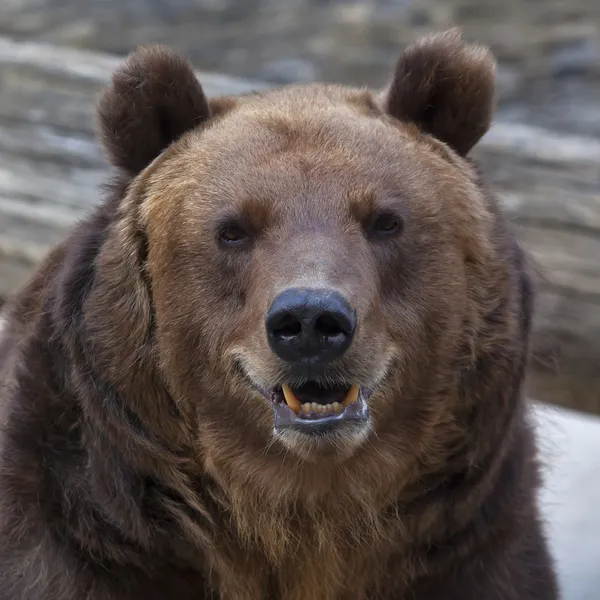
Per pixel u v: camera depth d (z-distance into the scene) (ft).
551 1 88.94
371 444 25.70
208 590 27.25
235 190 25.53
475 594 27.22
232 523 26.84
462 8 89.35
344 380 23.80
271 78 85.87
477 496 26.55
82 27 90.89
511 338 26.53
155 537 26.32
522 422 27.81
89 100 49.37
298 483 25.91
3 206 46.34
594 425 43.09
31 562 26.68
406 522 26.63
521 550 28.25
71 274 26.61
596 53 83.15
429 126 27.91
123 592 26.45
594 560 38.19
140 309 26.22
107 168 47.26
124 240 26.45
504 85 81.76
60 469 26.45
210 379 25.71
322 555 26.99
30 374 26.89
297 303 22.44
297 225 24.85
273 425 25.02
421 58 27.20
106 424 25.98
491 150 45.19
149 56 26.81
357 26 89.20
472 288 26.45
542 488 32.86
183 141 27.22
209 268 25.52
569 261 42.09
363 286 24.16
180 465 26.45
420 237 25.73
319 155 25.76
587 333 40.96
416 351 25.64
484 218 27.07
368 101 28.19
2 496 26.91
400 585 27.22
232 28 90.89
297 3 92.89
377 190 25.43
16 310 29.99
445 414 26.30
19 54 50.93
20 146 48.47
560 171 44.52
